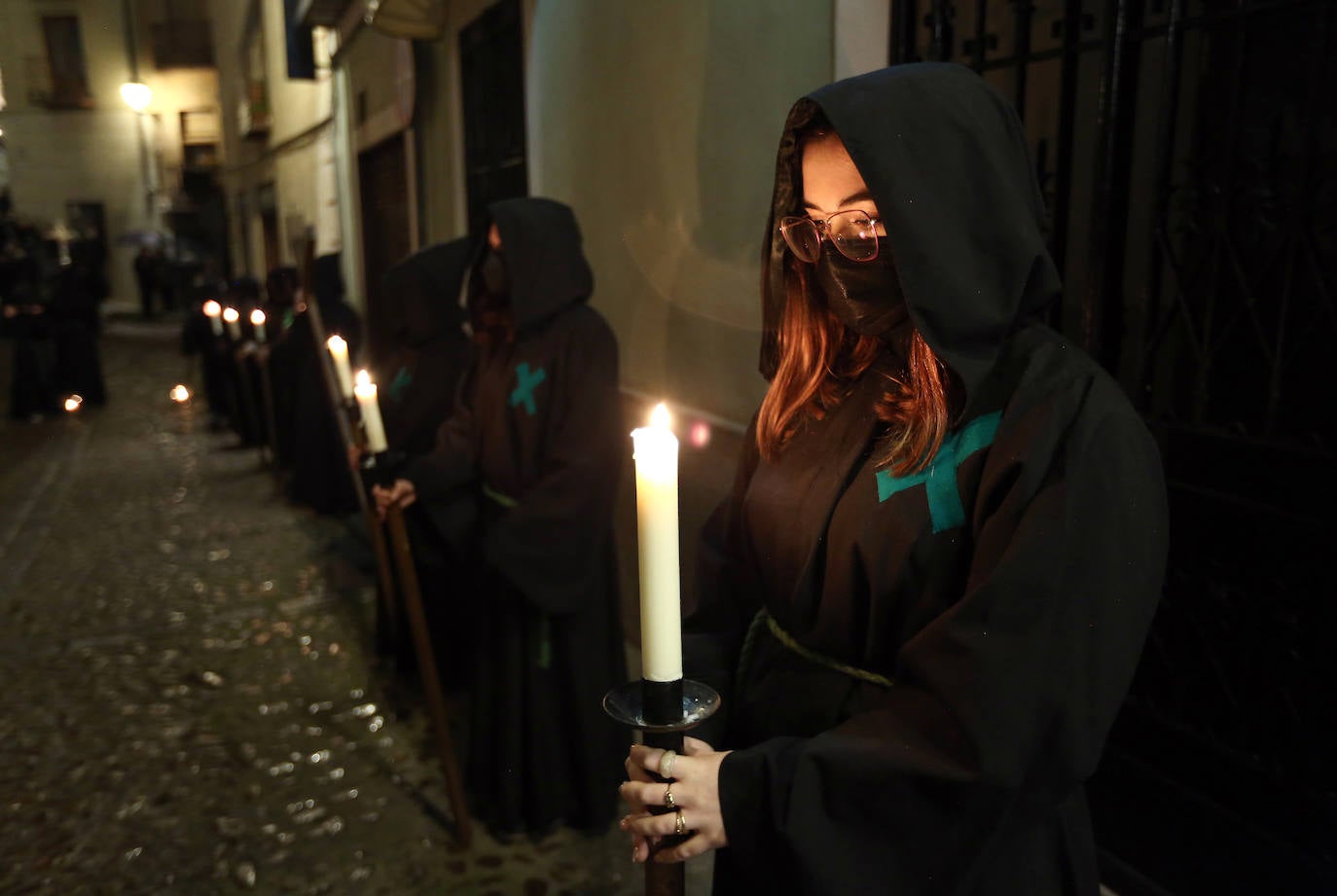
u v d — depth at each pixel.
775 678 1.16
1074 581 0.87
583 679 2.51
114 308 24.30
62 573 4.87
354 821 2.69
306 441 5.79
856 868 0.92
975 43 2.14
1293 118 1.60
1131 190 1.87
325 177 9.34
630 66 3.31
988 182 0.94
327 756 3.04
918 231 0.93
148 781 2.90
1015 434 0.93
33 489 6.75
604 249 3.66
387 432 3.49
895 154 0.94
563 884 2.40
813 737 0.99
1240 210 1.69
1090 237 1.87
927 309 0.94
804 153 1.05
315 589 4.57
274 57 12.13
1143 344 1.86
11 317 9.77
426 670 2.50
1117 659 0.89
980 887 1.01
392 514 2.45
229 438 8.65
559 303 2.44
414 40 5.75
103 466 7.50
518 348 2.52
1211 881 1.81
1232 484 1.74
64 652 3.88
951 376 1.01
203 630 4.09
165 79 23.33
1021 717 0.87
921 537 0.99
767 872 0.96
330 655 3.82
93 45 23.22
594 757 2.54
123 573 4.86
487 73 4.76
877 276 1.03
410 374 3.49
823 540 1.09
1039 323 1.03
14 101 23.45
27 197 23.84
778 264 1.20
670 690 0.89
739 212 2.72
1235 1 1.66
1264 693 1.73
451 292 3.46
